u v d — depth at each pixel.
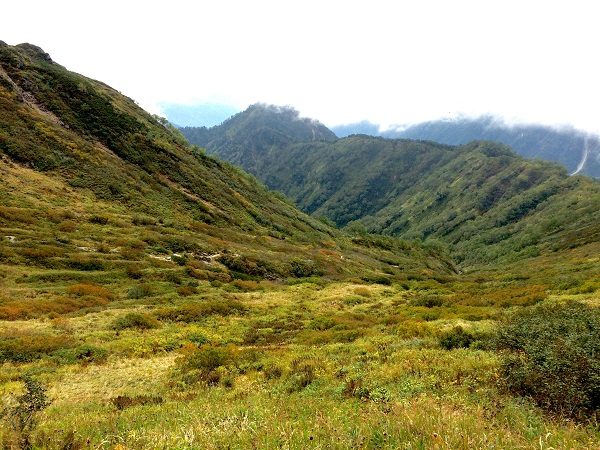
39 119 82.56
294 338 29.72
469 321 24.72
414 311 35.66
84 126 92.94
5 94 83.00
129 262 49.41
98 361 23.05
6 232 48.06
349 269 81.50
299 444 6.52
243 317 38.25
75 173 74.75
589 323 11.52
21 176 65.69
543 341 10.59
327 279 67.88
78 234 54.28
